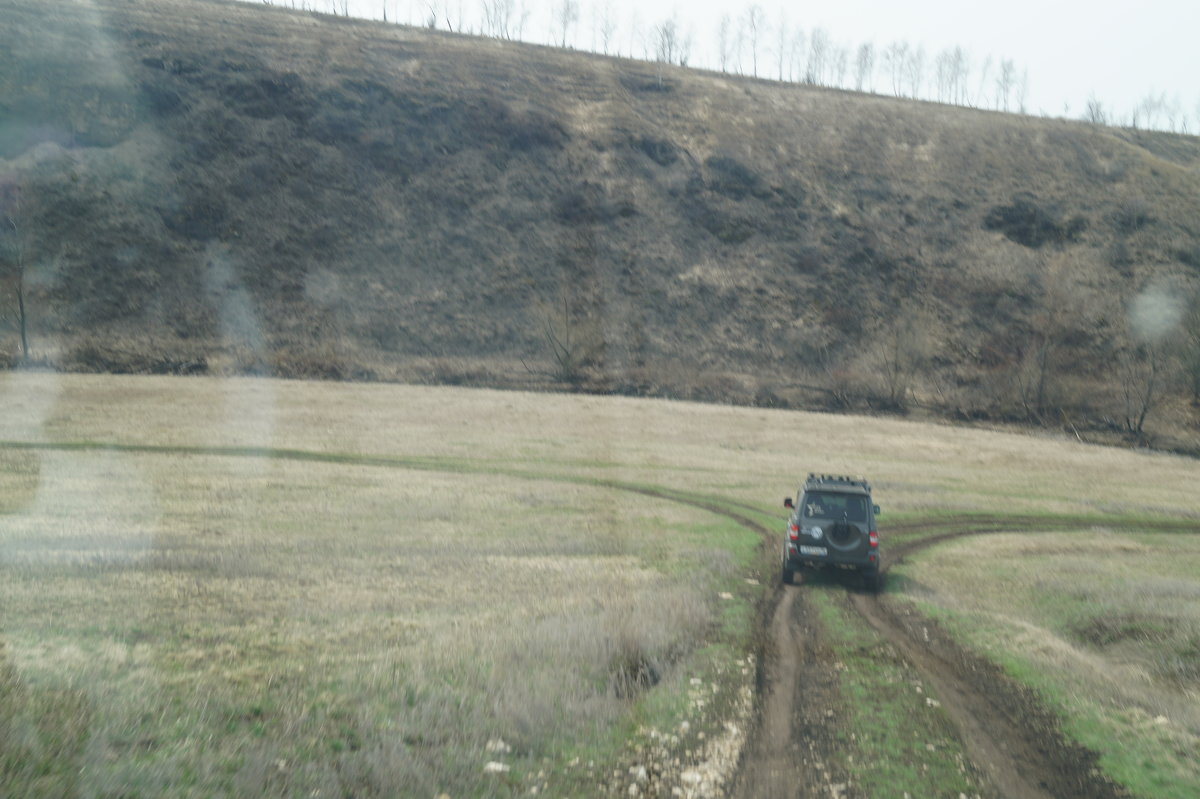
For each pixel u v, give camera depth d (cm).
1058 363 6925
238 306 6531
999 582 1831
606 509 2669
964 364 7131
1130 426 5966
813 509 1722
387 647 1063
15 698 761
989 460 4666
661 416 5300
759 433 4975
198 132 8088
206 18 10381
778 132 10694
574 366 6488
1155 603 1565
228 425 4106
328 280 7081
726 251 8362
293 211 7638
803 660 1133
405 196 8219
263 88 8850
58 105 7750
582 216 8444
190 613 1193
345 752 718
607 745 805
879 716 916
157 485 2653
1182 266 8419
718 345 7162
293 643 1062
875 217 9200
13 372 5034
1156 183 10069
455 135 9119
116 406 4347
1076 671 1107
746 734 850
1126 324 7544
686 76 12344
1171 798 732
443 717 812
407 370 6156
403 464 3506
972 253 8725
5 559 1504
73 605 1185
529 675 958
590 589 1509
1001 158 10525
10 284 5919
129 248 6694
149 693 819
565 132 9600
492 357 6700
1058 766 798
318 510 2375
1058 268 8400
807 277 8112
